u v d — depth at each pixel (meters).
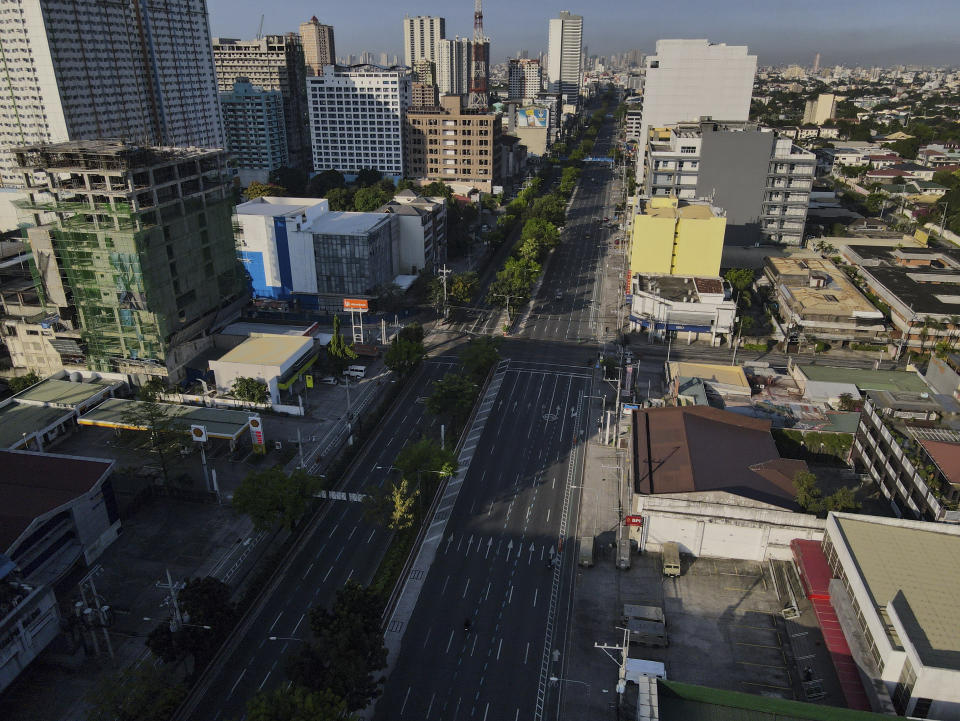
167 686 75.56
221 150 161.00
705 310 171.25
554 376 159.00
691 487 101.88
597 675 82.50
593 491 117.50
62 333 151.62
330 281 193.38
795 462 108.94
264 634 87.50
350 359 153.75
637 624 87.50
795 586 93.88
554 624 89.94
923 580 82.19
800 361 164.50
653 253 190.38
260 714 65.25
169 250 149.75
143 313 141.00
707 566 99.75
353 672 71.50
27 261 181.62
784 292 187.00
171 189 149.75
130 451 127.06
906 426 112.19
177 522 108.44
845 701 75.88
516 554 102.50
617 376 156.25
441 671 82.69
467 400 132.12
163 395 141.50
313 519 109.25
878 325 167.62
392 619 90.19
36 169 137.12
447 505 113.62
